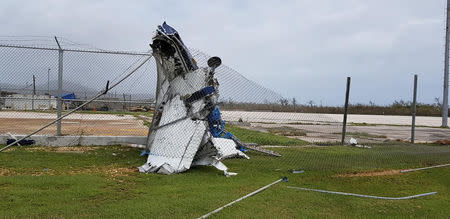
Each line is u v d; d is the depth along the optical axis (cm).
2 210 378
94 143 954
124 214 383
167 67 759
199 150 690
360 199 496
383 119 3994
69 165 657
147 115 2106
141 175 596
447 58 2784
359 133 1698
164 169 623
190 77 745
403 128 2456
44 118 1591
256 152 905
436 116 5322
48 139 911
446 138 1684
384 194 530
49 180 513
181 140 684
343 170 712
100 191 476
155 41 721
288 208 435
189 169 670
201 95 724
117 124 1653
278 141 1177
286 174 651
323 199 486
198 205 423
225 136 864
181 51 734
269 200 465
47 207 395
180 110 722
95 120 1780
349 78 1141
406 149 988
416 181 625
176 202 432
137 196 461
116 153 832
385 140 1377
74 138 936
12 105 1102
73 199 432
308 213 420
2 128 1228
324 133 1609
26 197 428
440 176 671
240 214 399
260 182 569
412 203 481
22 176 534
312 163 752
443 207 463
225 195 472
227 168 660
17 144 880
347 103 1141
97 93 957
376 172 701
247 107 789
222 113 812
